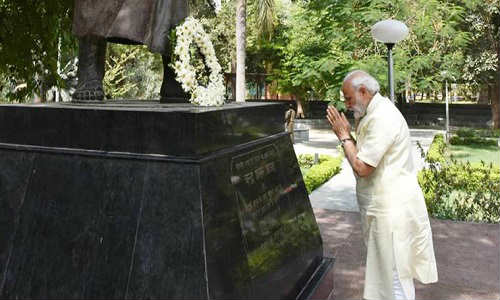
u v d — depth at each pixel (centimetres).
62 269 210
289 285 257
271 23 1523
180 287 186
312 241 306
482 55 1577
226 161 221
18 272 220
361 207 283
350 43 1178
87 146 221
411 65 1138
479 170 750
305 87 2153
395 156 268
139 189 204
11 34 619
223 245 200
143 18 275
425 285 368
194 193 194
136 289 192
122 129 212
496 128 1894
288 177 295
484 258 433
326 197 776
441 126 2319
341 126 284
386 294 269
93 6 268
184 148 200
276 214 260
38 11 614
